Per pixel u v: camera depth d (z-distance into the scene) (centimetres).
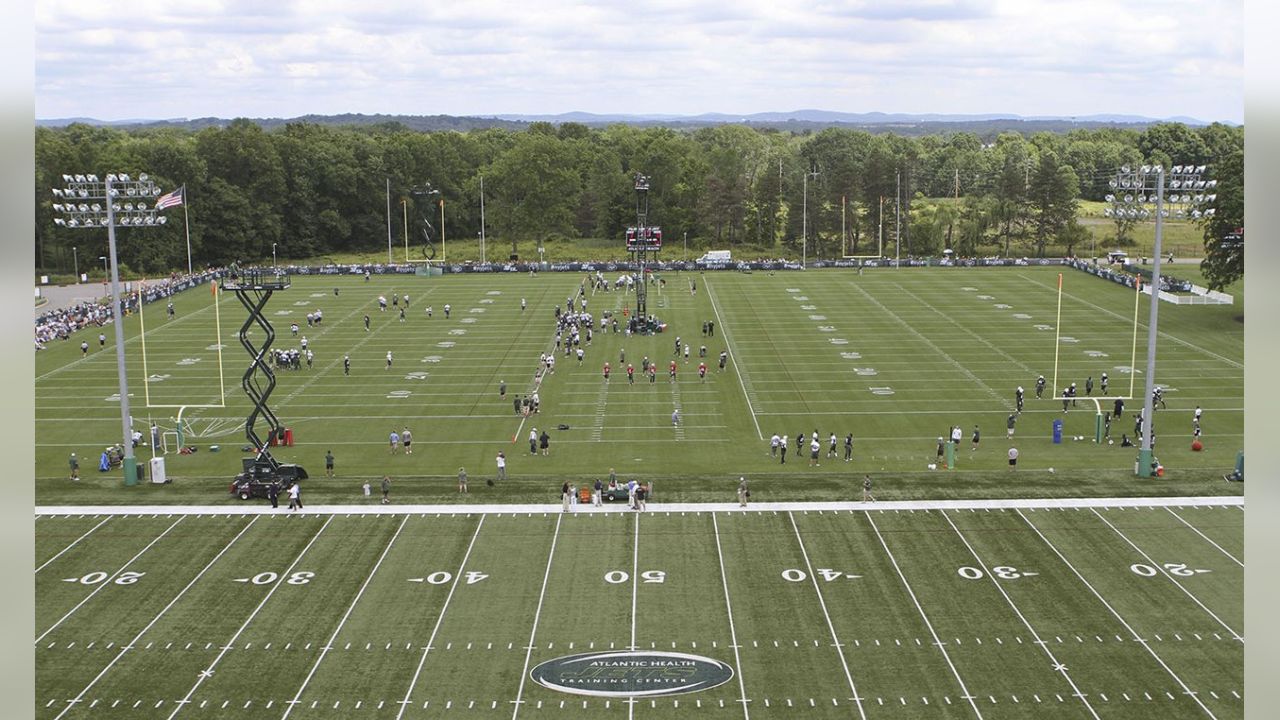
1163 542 5353
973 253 18138
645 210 11469
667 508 5866
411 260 19462
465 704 4066
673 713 3994
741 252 19388
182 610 4766
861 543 5391
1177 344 10238
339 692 4144
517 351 10281
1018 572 5059
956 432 7281
